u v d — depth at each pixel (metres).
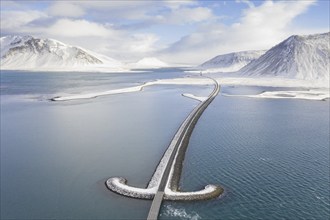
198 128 83.25
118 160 59.16
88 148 66.19
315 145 67.50
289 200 43.22
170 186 46.62
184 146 66.19
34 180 50.25
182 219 38.66
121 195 44.72
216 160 58.66
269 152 63.00
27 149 65.44
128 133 78.31
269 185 47.81
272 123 88.44
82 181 49.84
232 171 53.31
